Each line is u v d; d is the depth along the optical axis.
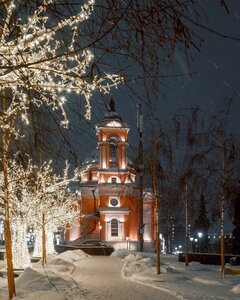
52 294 15.90
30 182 10.36
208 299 16.02
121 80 5.26
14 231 26.17
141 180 28.88
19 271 24.53
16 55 5.34
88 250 48.84
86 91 5.62
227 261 32.16
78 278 23.62
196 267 28.16
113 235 64.94
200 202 24.22
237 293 17.36
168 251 57.34
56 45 5.62
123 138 66.31
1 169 6.67
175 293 17.48
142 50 4.98
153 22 4.70
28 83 5.34
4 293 15.91
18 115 6.39
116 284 21.08
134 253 42.53
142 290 18.94
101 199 65.50
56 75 5.77
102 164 66.56
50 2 5.24
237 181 23.00
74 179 17.30
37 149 6.03
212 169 23.03
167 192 25.50
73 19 5.23
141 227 42.00
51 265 27.44
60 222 45.59
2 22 5.39
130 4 4.70
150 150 24.95
